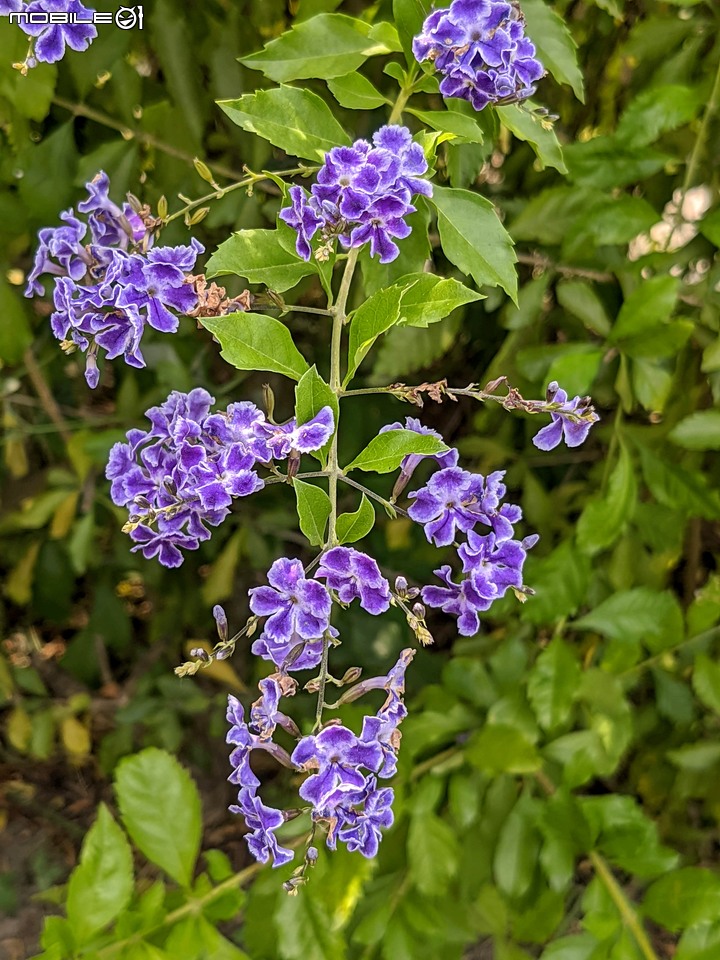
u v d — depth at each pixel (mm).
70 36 196
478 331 327
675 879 247
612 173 255
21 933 396
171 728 395
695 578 360
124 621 417
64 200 276
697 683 286
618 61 287
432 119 201
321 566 174
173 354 324
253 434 176
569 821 260
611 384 283
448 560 359
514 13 185
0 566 438
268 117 193
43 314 333
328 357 334
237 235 190
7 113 263
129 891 231
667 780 340
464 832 284
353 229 177
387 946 256
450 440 360
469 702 294
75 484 353
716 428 266
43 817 438
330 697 354
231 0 268
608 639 309
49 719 400
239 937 341
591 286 279
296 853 246
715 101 251
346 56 208
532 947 342
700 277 287
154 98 282
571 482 346
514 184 293
